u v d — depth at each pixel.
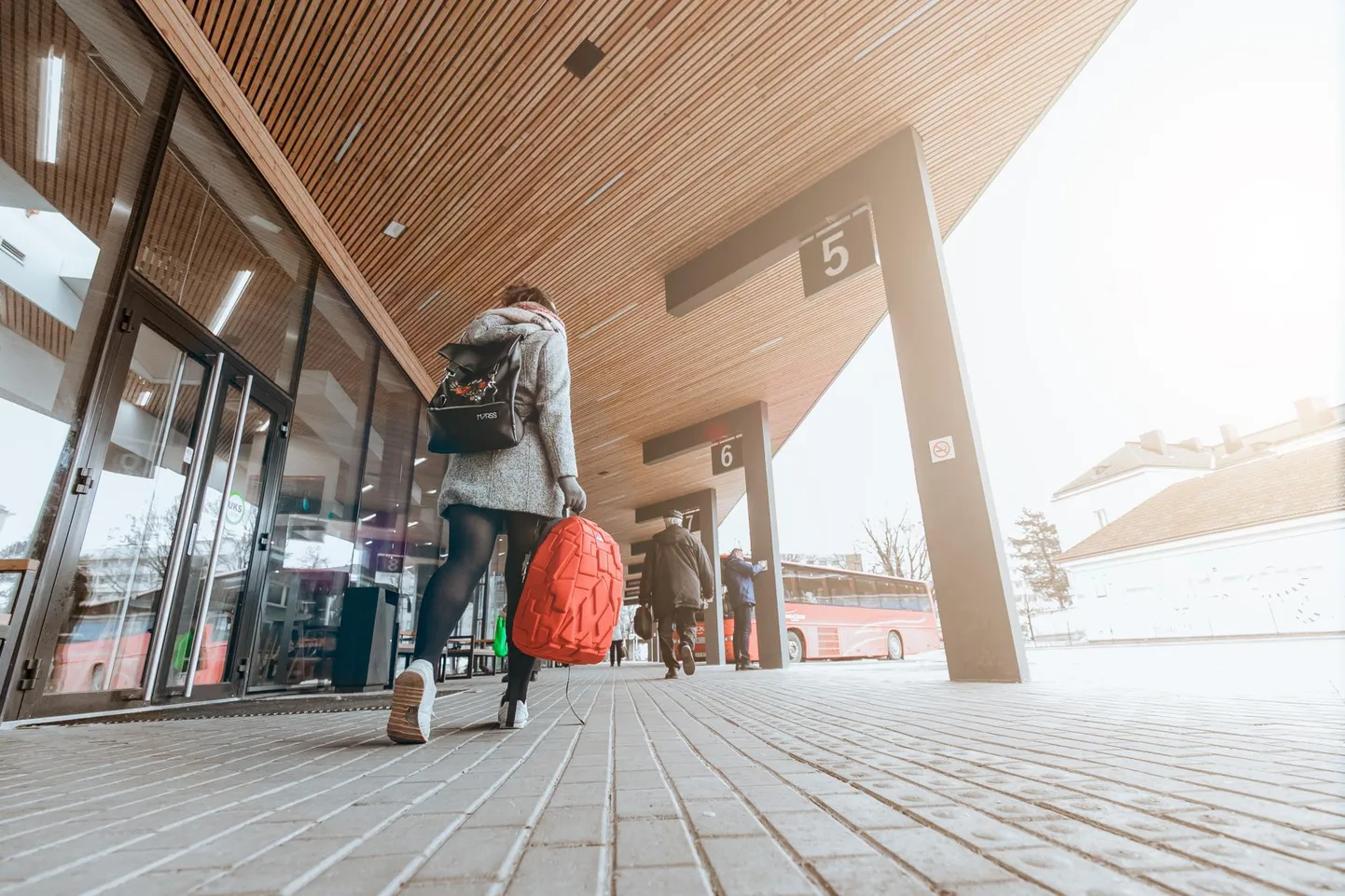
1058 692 3.14
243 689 4.87
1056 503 40.97
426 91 5.54
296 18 4.82
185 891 0.61
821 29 5.32
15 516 2.98
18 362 3.09
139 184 3.96
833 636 15.31
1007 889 0.57
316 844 0.78
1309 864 0.61
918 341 5.54
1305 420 33.28
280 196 5.76
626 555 24.92
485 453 2.10
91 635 3.36
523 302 2.48
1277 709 2.05
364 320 7.76
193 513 4.29
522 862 0.70
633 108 5.91
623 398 12.15
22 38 3.96
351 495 7.39
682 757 1.48
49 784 1.21
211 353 4.54
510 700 2.22
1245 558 23.02
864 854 0.69
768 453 12.34
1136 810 0.84
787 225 7.04
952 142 6.66
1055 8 5.29
